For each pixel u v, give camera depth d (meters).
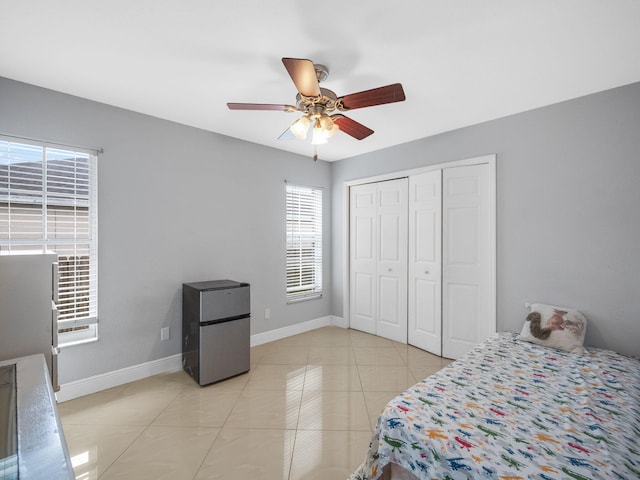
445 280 3.29
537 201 2.68
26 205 2.23
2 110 2.13
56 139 2.33
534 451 1.16
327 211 4.51
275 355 3.37
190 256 3.08
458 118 2.89
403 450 1.31
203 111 2.72
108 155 2.57
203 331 2.62
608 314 2.34
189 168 3.06
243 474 1.66
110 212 2.58
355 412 2.27
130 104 2.58
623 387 1.70
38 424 0.93
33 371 1.35
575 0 1.44
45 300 1.61
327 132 2.12
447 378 1.80
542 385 1.72
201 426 2.09
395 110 2.71
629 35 1.69
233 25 1.62
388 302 3.91
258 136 3.39
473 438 1.24
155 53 1.87
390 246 3.87
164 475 1.65
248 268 3.57
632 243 2.25
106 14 1.54
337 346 3.65
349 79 2.18
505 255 2.87
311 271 4.35
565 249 2.54
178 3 1.46
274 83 2.24
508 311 2.85
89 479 1.62
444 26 1.63
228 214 3.38
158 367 2.88
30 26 1.62
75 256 2.44
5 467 0.74
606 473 1.05
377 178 3.93
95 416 2.19
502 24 1.61
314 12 1.52
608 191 2.34
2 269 1.51
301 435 2.00
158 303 2.87
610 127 2.32
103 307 2.56
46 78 2.16
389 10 1.51
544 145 2.63
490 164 2.93
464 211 3.14
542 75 2.12
